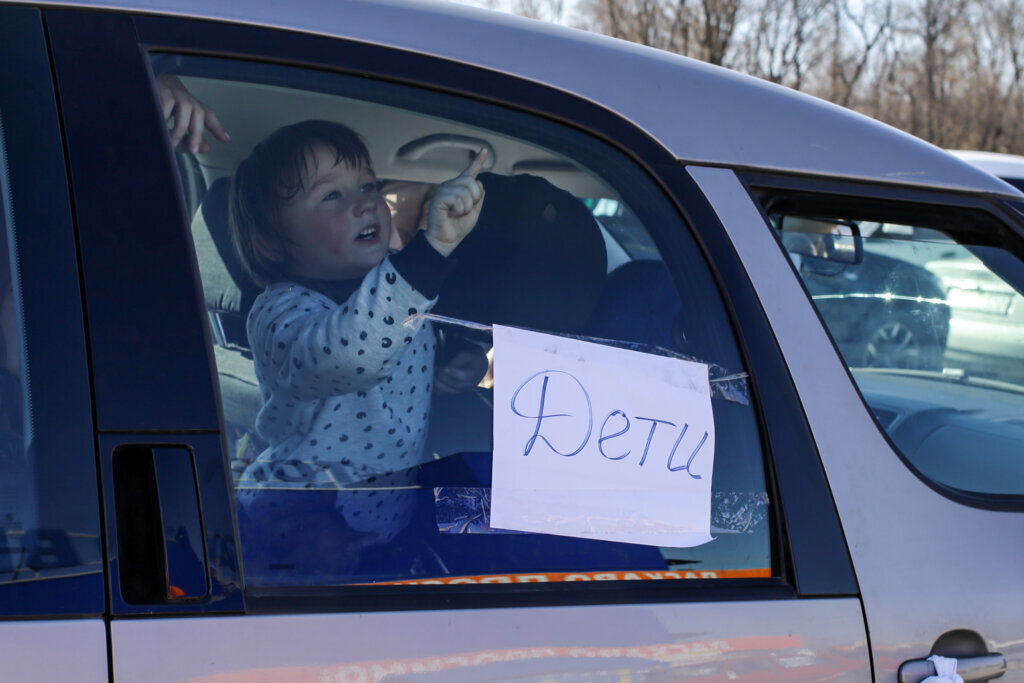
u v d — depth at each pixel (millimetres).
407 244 1405
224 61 1310
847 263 1653
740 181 1520
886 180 1616
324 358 1332
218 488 1179
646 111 1504
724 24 20547
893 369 1709
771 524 1396
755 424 1426
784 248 1515
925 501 1478
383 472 1312
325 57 1355
